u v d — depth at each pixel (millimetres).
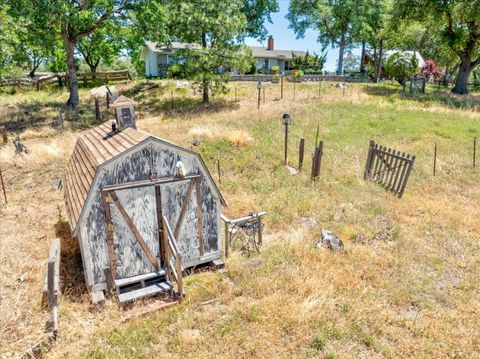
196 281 7180
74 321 6059
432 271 7688
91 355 5391
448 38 30047
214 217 7656
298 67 51562
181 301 6520
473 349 5559
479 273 7578
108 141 7711
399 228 9297
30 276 7191
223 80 24344
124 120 8062
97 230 6406
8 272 7336
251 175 13203
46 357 5348
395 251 8328
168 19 24031
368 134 18359
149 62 41312
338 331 5801
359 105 23781
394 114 21750
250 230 8898
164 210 6969
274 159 14398
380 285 7043
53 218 9867
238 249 8414
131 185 6480
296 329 5809
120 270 6730
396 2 31625
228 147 15188
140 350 5438
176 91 28672
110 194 6309
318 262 7727
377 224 9625
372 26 40031
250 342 5578
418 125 19516
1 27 16516
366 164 13266
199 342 5586
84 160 7789
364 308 6312
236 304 6453
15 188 11953
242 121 19266
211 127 17297
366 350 5527
